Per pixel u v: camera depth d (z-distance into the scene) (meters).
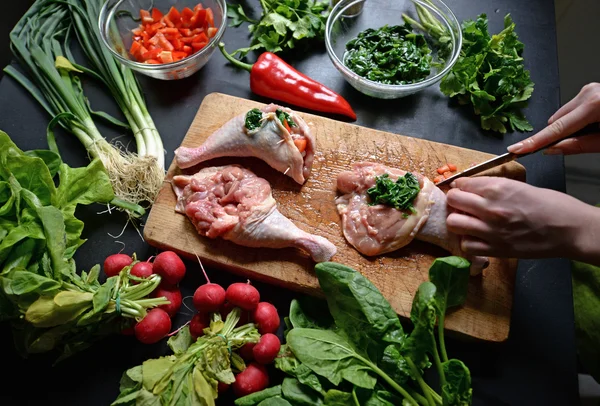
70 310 0.57
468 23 0.77
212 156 0.68
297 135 0.67
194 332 0.61
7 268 0.58
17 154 0.62
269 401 0.54
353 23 0.80
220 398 0.61
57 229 0.58
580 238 0.58
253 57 0.79
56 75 0.73
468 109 0.76
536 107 0.75
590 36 0.91
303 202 0.67
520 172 0.68
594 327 0.67
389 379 0.55
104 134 0.75
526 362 0.62
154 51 0.75
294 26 0.76
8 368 0.63
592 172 0.91
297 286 0.64
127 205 0.69
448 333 0.62
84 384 0.62
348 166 0.69
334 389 0.55
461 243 0.62
